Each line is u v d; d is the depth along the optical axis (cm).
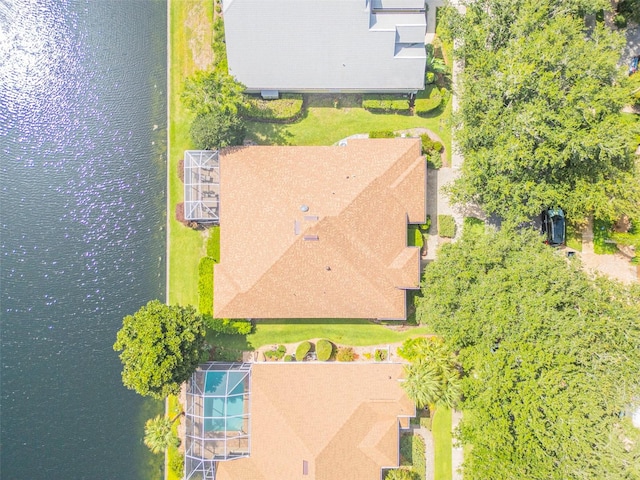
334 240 3491
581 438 2773
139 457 3975
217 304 3625
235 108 3469
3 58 4128
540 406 2872
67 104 4119
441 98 3859
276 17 3428
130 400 4003
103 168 4078
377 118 3959
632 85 3203
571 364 2886
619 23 3791
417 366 3356
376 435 3553
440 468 3841
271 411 3550
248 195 3609
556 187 3281
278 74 3672
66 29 4116
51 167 4100
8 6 4119
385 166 3616
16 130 4112
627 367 2894
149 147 4053
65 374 4022
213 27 3947
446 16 3441
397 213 3628
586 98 3012
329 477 3428
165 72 4038
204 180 3759
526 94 3155
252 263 3575
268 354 3881
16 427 3997
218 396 3634
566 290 3084
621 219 3812
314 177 3603
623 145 3030
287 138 3959
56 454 3991
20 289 4053
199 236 3966
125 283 4034
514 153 3123
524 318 3038
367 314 3662
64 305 4047
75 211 4081
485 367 3109
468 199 3556
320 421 3509
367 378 3606
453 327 3284
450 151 3934
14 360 4019
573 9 3272
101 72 4091
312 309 3638
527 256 3250
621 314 2977
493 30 3356
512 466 2908
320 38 3512
